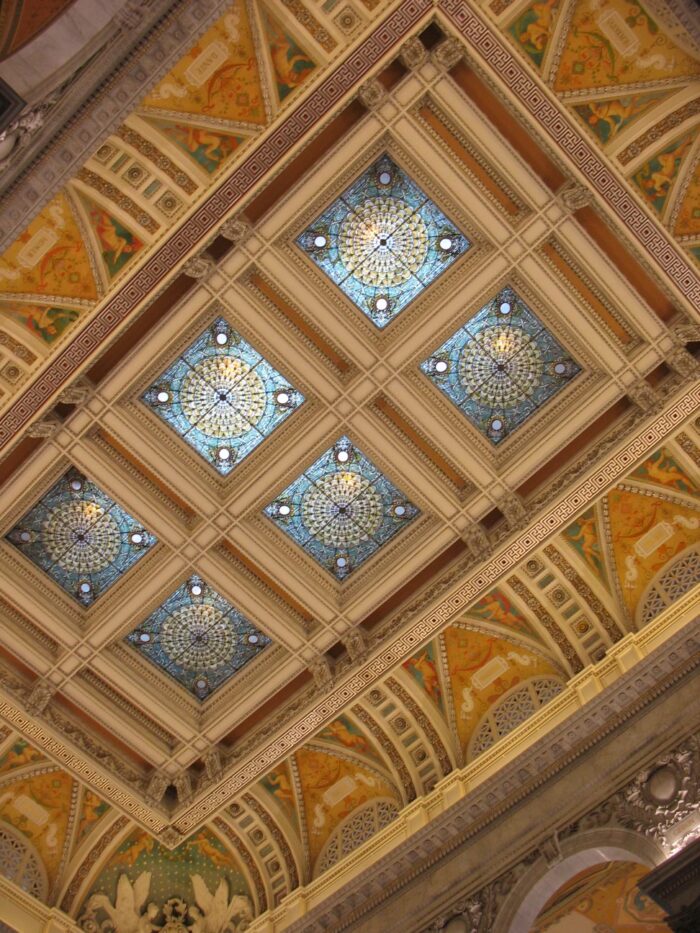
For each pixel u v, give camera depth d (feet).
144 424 51.75
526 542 53.06
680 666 49.57
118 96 40.11
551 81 45.34
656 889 42.55
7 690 55.36
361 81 44.83
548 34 44.91
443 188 48.06
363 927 54.19
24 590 53.98
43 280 47.85
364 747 60.18
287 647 56.29
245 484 52.70
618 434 51.16
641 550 54.80
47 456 51.29
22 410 48.85
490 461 52.54
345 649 57.47
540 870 48.93
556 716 53.78
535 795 51.57
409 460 52.60
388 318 50.93
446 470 53.42
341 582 55.88
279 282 49.16
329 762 60.90
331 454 53.52
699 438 51.75
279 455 52.26
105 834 61.21
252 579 55.62
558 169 47.32
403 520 55.16
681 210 47.78
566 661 55.57
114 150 45.73
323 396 51.42
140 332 49.93
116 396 50.44
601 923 63.00
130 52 39.40
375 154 47.73
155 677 57.88
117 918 60.44
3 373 48.32
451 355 51.65
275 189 47.75
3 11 31.96
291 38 44.52
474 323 51.06
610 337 49.98
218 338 51.01
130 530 54.90
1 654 56.39
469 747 57.26
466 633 57.62
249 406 52.54
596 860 48.14
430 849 53.88
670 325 49.67
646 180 47.50
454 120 46.39
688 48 43.91
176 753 58.65
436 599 54.29
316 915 55.67
